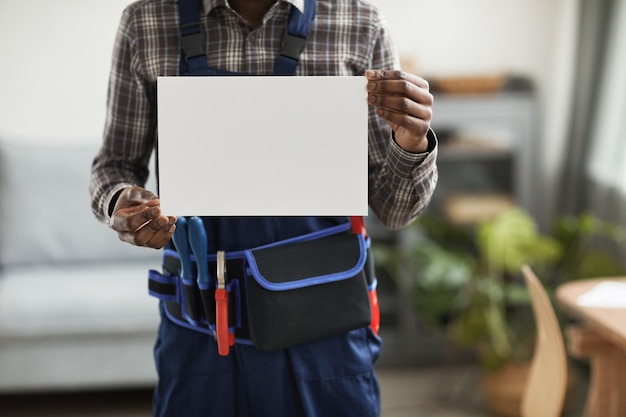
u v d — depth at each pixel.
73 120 3.50
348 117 1.18
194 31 1.28
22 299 2.76
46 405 3.05
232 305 1.27
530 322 2.99
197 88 1.18
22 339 2.74
